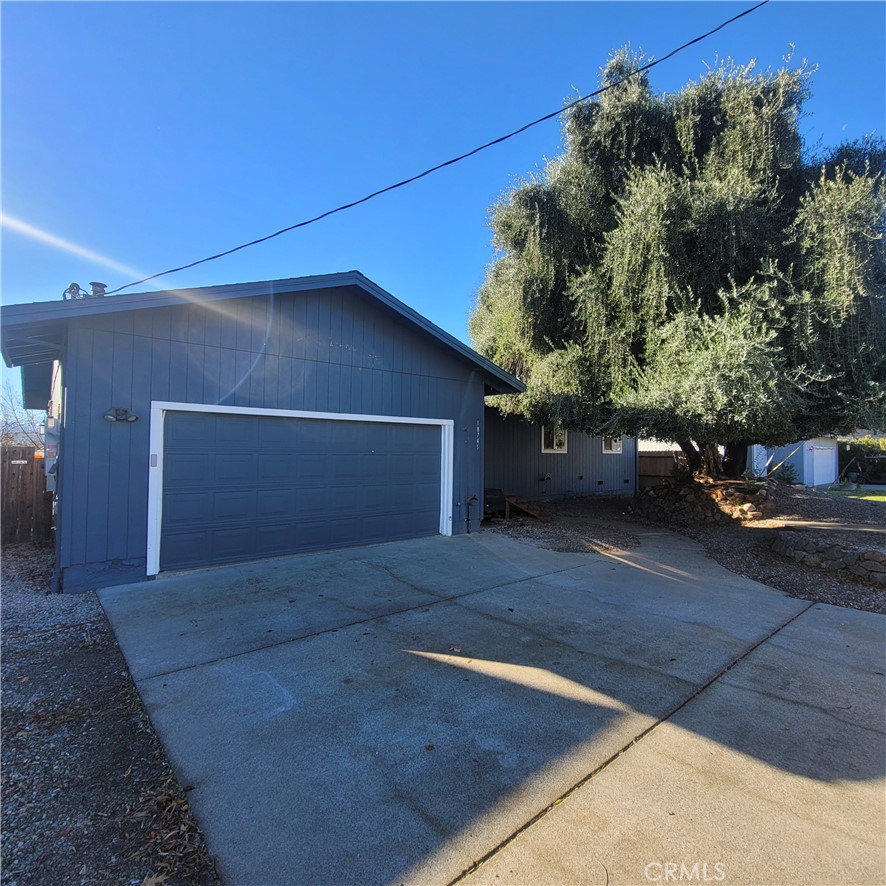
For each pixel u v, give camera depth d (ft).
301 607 15.93
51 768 7.97
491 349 42.88
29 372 33.73
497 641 13.43
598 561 23.39
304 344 22.79
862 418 24.95
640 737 8.91
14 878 5.90
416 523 27.48
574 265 31.48
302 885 5.80
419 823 6.78
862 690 10.82
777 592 18.60
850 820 6.86
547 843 6.41
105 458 17.95
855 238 24.22
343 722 9.34
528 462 47.50
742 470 40.19
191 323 19.72
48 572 20.54
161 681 10.93
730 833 6.59
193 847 6.38
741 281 27.04
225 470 20.77
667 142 29.71
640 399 27.07
